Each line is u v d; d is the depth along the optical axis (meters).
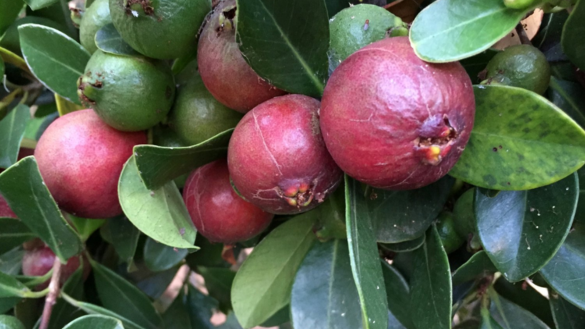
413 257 0.14
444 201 0.13
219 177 0.13
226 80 0.12
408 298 0.15
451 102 0.09
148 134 0.15
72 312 0.17
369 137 0.09
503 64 0.12
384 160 0.09
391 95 0.09
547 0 0.10
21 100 0.19
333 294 0.14
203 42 0.12
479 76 0.12
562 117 0.09
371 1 0.14
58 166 0.13
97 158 0.14
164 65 0.14
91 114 0.14
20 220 0.16
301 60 0.11
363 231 0.11
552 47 0.14
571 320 0.14
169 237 0.12
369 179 0.10
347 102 0.09
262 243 0.15
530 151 0.10
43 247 0.18
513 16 0.10
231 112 0.13
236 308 0.16
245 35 0.10
